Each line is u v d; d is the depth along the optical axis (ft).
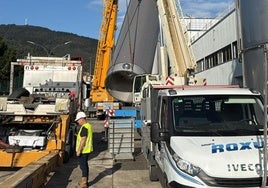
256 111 19.90
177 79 40.65
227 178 15.28
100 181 28.35
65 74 44.37
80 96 45.16
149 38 59.93
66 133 33.40
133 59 58.90
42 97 36.32
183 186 15.85
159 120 22.24
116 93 64.34
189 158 16.22
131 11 61.62
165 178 19.22
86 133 25.90
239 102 20.27
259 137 17.80
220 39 78.84
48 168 25.63
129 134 38.37
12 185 16.47
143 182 27.94
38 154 30.01
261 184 15.28
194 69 41.16
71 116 37.22
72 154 39.55
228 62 74.08
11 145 30.91
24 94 37.11
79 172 31.65
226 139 17.58
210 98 20.33
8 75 148.56
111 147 37.99
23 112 32.58
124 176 30.12
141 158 38.96
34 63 44.57
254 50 33.22
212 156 16.07
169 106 20.07
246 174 15.33
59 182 27.89
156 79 44.27
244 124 19.20
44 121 33.09
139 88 52.70
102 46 80.74
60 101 33.17
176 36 41.75
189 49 41.63
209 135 18.26
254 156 15.93
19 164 29.76
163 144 20.17
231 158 15.85
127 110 51.11
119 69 59.00
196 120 19.40
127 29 61.26
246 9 34.30
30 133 33.09
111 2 78.95
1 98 32.48
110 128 38.34
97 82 83.10
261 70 32.37
